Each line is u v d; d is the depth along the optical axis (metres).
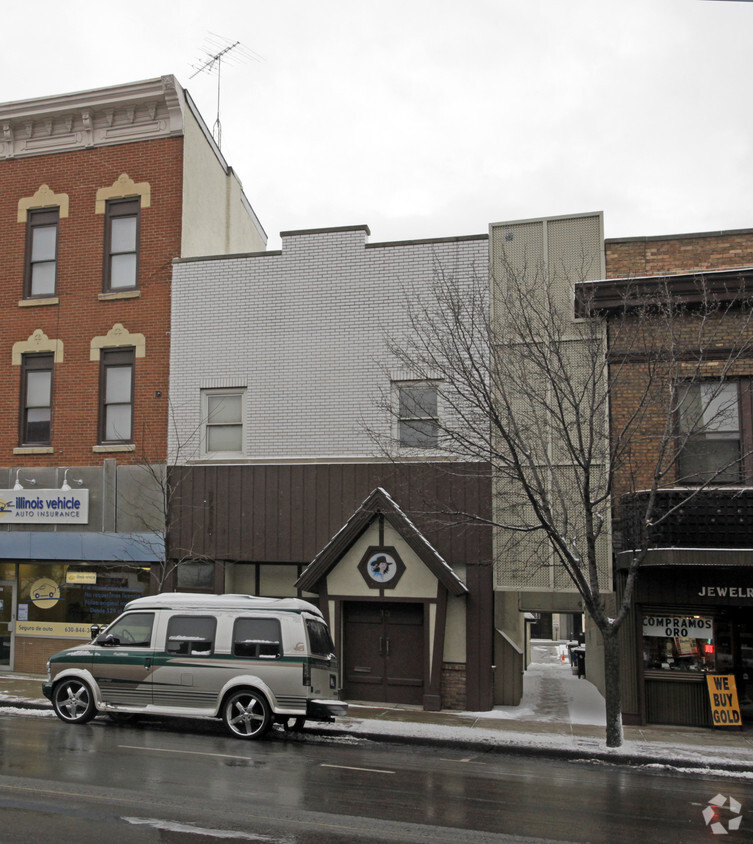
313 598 17.89
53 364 19.69
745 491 14.19
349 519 16.64
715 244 16.33
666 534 14.34
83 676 13.31
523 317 14.96
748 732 14.47
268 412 18.20
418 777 10.43
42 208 20.31
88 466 19.06
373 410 17.59
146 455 18.75
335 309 18.06
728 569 14.80
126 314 19.38
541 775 11.02
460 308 15.73
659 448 15.46
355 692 16.67
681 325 15.67
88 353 19.48
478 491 16.48
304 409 18.00
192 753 11.18
